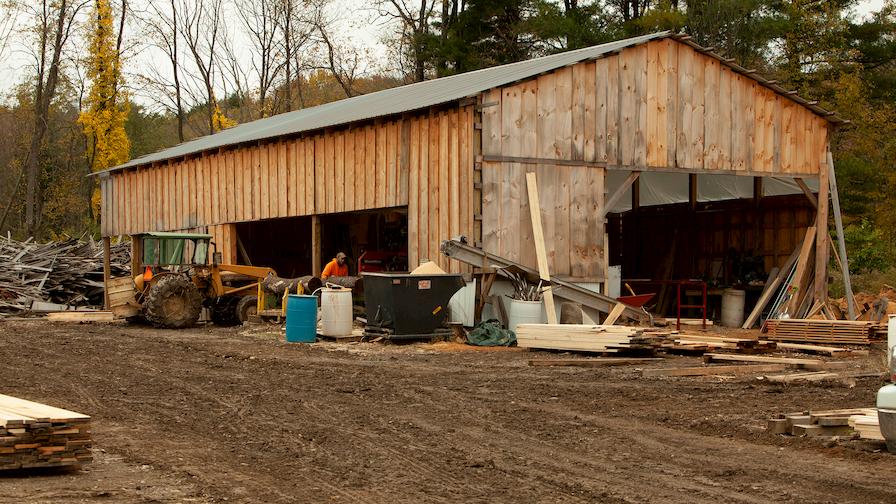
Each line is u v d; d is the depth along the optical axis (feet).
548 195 68.64
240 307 78.33
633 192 89.40
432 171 69.15
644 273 95.61
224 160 94.32
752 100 77.82
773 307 78.28
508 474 27.30
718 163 76.02
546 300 65.26
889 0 133.08
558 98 69.31
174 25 178.09
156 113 184.65
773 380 44.55
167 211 103.55
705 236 90.43
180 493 24.84
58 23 152.25
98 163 159.63
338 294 63.62
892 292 82.89
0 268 100.22
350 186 77.61
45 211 173.99
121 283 77.71
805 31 130.62
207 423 34.86
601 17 141.59
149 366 51.16
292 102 204.03
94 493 24.54
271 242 103.86
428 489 25.50
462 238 63.98
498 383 44.52
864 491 25.40
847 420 32.53
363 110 81.71
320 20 176.96
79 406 38.50
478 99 65.57
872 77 131.54
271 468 27.86
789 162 79.25
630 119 72.49
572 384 44.27
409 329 61.26
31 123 183.21
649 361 52.60
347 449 30.48
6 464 25.58
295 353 56.85
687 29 134.21
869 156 122.11
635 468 28.12
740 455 29.89
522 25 137.39
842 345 61.57
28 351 58.75
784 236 83.25
